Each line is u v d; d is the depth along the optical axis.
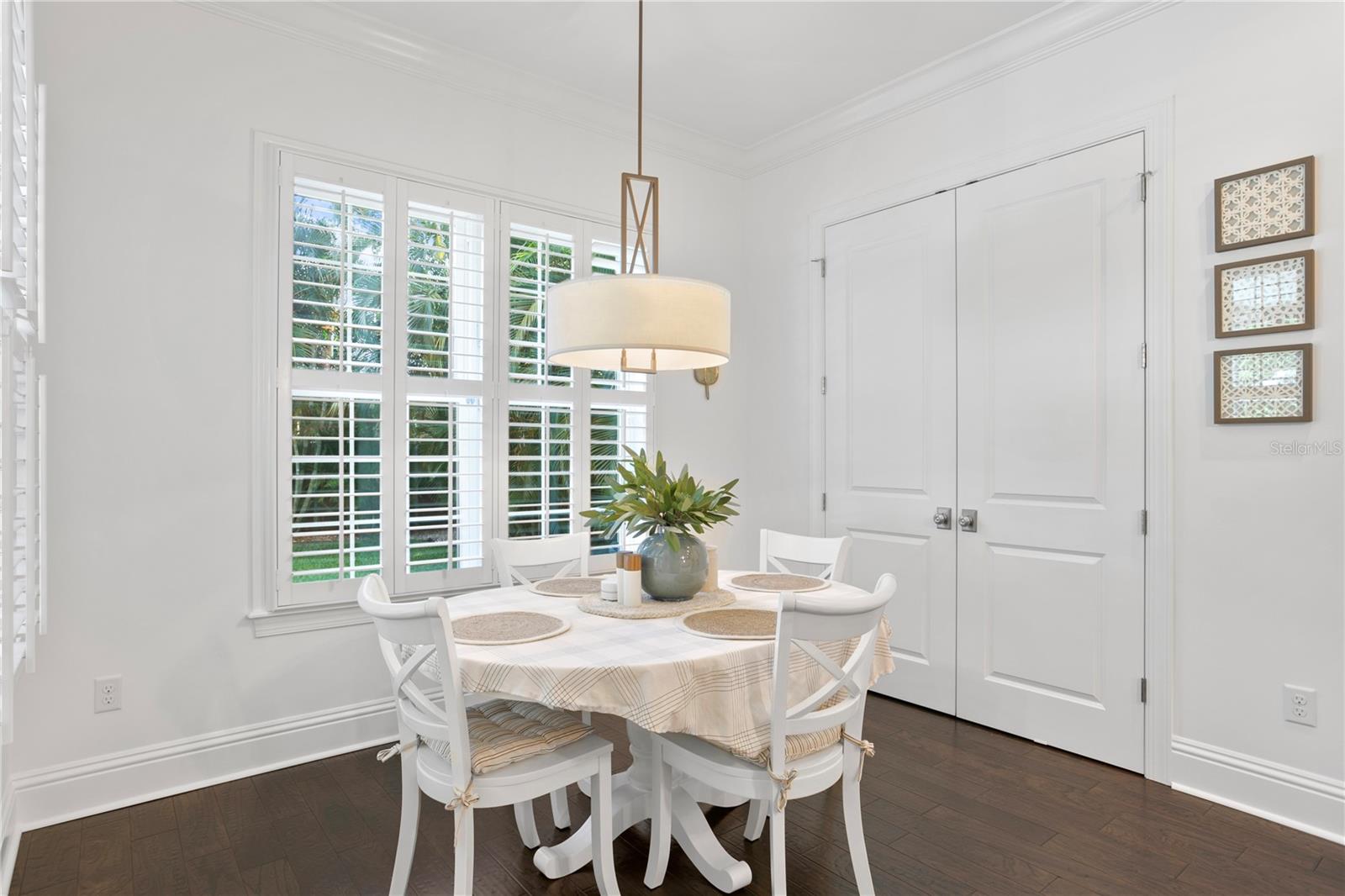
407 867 1.78
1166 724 2.51
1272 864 2.03
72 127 2.28
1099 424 2.69
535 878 1.97
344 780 2.54
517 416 3.22
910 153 3.33
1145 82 2.58
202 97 2.51
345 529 2.75
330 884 1.94
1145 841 2.14
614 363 2.41
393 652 1.84
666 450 3.76
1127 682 2.61
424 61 2.95
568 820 2.25
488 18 2.76
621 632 1.86
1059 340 2.81
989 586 3.01
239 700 2.57
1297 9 2.25
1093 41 2.72
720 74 3.18
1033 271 2.88
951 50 3.00
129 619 2.37
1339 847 2.11
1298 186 2.23
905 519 3.32
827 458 3.67
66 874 1.97
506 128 3.21
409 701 1.80
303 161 2.69
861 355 3.51
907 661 3.31
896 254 3.37
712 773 1.76
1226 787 2.37
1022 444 2.91
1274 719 2.28
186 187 2.47
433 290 2.99
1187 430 2.47
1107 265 2.67
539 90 3.25
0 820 1.91
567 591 2.33
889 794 2.44
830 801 2.41
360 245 2.81
